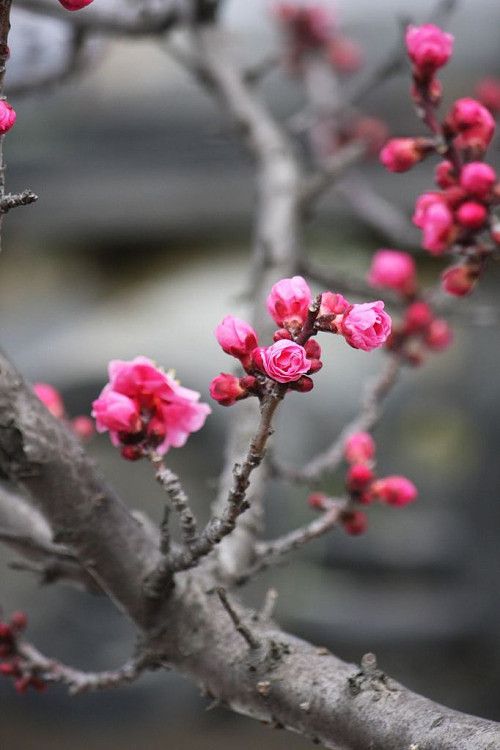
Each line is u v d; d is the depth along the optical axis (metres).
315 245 11.02
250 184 11.59
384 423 10.86
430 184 10.42
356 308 1.94
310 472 3.43
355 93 5.73
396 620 10.13
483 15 10.52
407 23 4.44
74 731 9.45
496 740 1.85
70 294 11.84
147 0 5.22
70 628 9.75
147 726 9.61
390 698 2.06
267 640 2.27
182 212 11.70
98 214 11.73
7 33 1.93
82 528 2.36
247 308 4.52
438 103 2.75
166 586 2.35
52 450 2.32
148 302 11.53
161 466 2.25
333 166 4.93
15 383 2.31
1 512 2.95
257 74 5.69
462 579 10.46
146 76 11.63
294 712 2.18
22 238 12.03
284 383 1.91
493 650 10.17
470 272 2.71
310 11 6.68
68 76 5.32
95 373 10.09
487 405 10.85
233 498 2.05
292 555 9.37
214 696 2.38
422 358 3.65
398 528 10.57
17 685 2.92
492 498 10.55
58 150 11.54
